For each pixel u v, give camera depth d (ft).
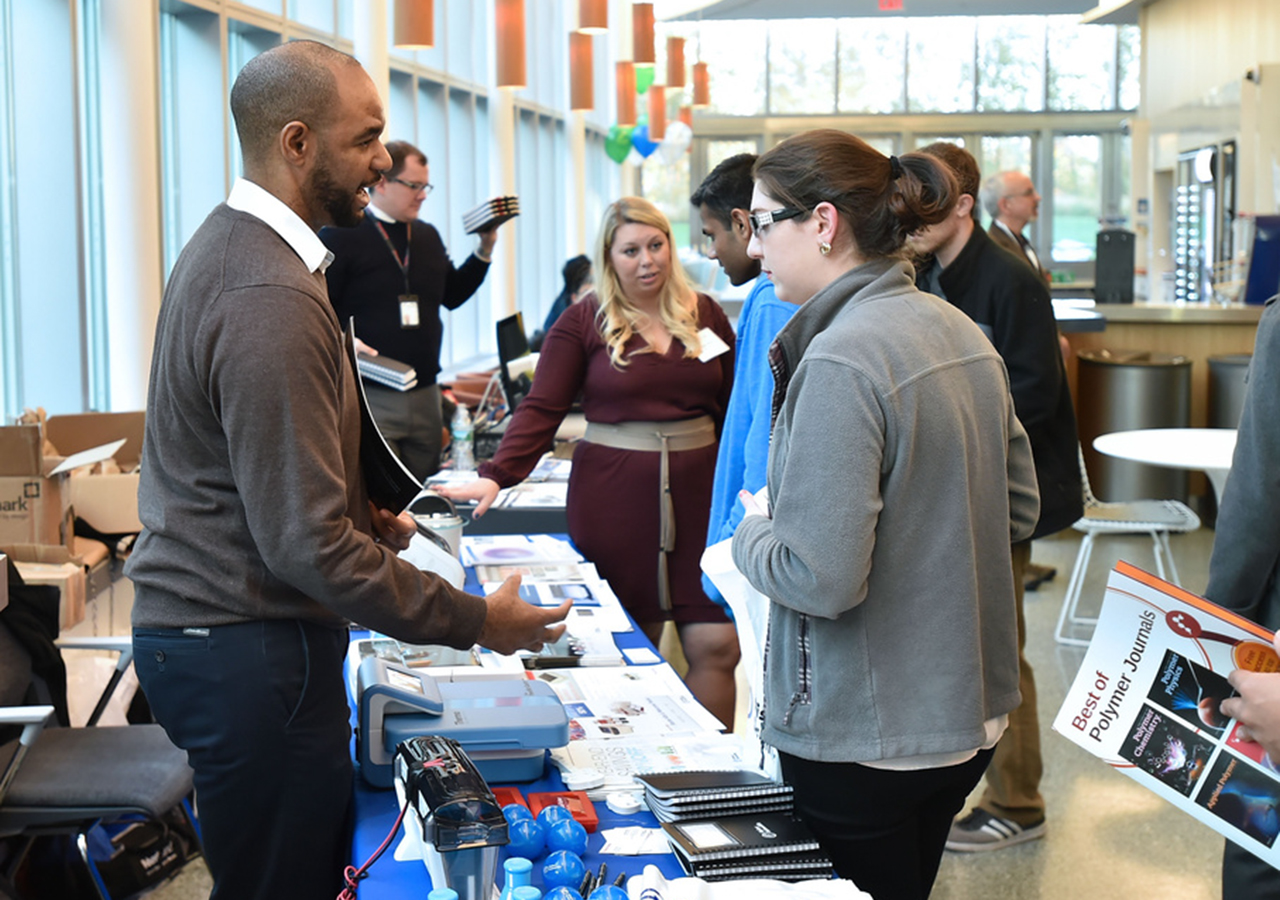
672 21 46.26
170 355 5.36
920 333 5.23
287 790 5.59
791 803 5.66
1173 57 38.27
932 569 5.20
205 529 5.46
